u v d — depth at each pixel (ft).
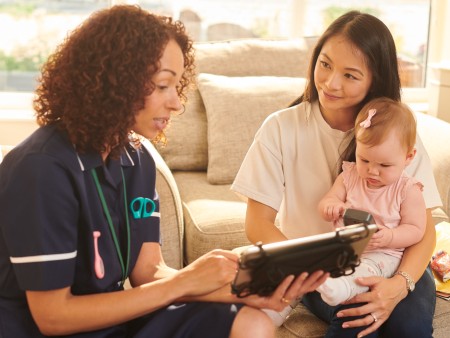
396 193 6.19
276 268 4.58
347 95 6.11
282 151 6.54
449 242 7.23
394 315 5.98
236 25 11.39
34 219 4.68
